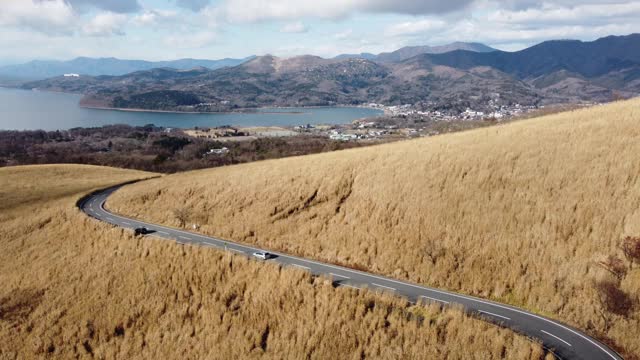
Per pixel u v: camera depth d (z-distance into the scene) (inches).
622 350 800.3
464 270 1120.8
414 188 1494.8
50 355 1118.4
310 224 1552.7
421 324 901.8
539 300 970.7
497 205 1277.1
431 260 1182.3
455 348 824.3
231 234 1610.5
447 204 1360.7
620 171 1224.2
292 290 1079.0
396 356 840.3
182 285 1219.9
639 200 1103.6
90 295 1285.7
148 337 1098.1
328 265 1273.4
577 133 1519.4
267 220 1664.6
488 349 810.8
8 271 1531.7
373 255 1298.0
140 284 1272.1
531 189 1285.7
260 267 1206.9
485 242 1172.5
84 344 1131.3
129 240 1529.3
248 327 1026.7
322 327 948.6
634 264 955.3
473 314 928.9
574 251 1051.3
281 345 954.1
